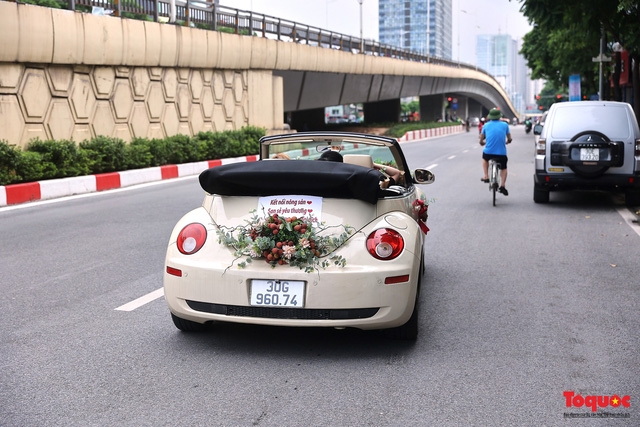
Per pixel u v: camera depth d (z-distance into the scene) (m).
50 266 7.42
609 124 12.01
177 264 4.59
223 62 25.88
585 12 16.34
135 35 19.94
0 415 3.61
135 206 12.48
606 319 5.52
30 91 15.98
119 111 19.78
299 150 6.39
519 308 5.86
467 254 8.23
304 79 36.41
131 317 5.50
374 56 44.62
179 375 4.22
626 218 11.16
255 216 4.61
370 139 6.06
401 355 4.62
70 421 3.54
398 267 4.45
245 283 4.41
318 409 3.72
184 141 21.14
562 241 9.09
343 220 4.56
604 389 4.04
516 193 14.93
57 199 13.61
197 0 24.78
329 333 5.09
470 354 4.65
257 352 4.66
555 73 49.12
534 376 4.25
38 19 15.68
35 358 4.52
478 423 3.57
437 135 63.69
